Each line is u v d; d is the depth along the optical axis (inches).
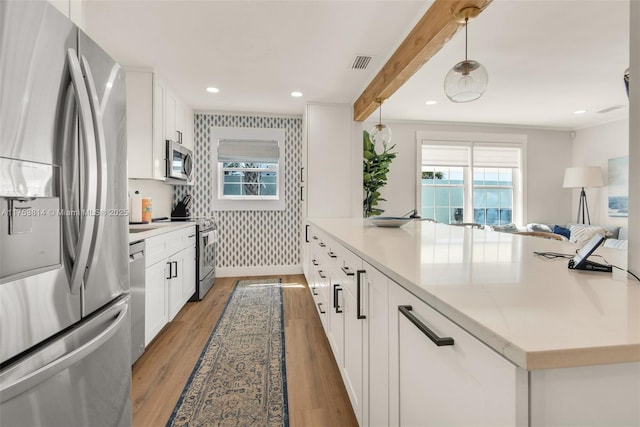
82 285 39.1
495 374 19.0
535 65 120.5
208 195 173.3
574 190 220.5
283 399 66.5
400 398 34.5
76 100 37.0
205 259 141.6
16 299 30.0
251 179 180.5
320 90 141.4
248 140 175.9
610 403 18.2
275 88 138.5
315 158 156.7
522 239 61.2
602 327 19.5
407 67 96.2
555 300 24.4
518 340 17.7
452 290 27.0
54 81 34.4
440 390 25.9
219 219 175.2
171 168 129.0
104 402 43.2
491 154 216.1
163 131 127.6
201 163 172.4
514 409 17.5
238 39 98.3
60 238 35.2
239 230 177.5
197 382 72.7
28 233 31.2
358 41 99.3
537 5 84.5
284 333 100.1
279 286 155.7
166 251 100.3
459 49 107.2
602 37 100.6
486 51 109.2
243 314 117.1
